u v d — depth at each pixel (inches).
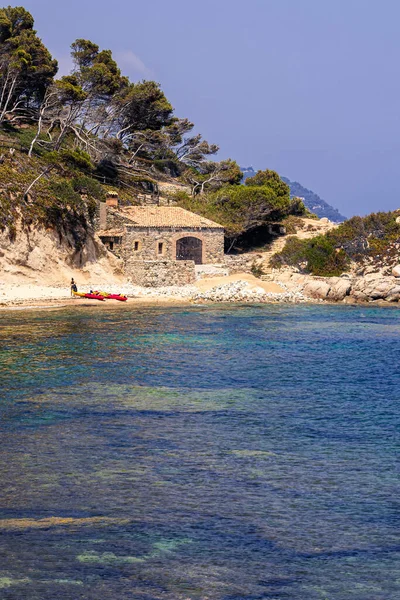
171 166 5969.5
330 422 1333.7
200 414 1379.2
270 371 1806.1
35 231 3604.8
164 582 749.3
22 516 895.7
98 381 1651.1
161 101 5556.1
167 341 2244.1
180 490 985.5
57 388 1573.6
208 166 6107.3
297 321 2827.3
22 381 1632.6
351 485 1011.3
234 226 4557.1
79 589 733.9
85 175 4498.0
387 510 927.7
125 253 3978.8
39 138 4835.1
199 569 775.7
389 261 4247.0
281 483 1016.9
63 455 1121.4
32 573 761.6
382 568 783.7
